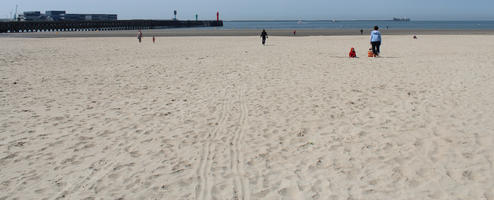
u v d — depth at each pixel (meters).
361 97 8.35
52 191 4.16
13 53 19.84
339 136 5.76
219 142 5.61
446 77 10.77
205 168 4.69
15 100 8.52
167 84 10.43
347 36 41.66
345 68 13.09
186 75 11.98
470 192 3.92
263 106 7.71
